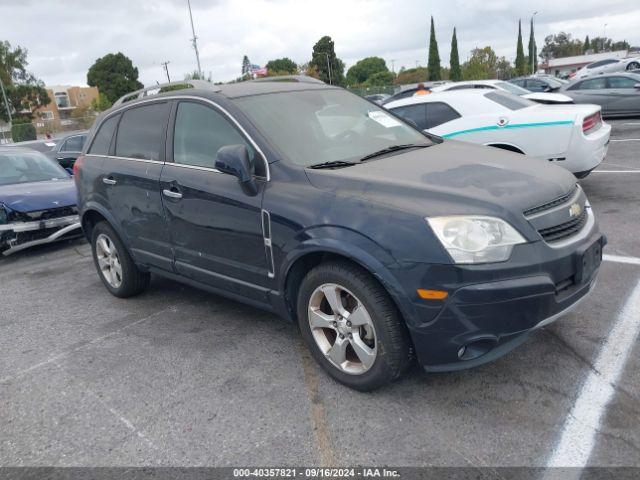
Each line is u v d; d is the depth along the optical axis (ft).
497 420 9.48
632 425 9.05
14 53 247.29
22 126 125.70
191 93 13.64
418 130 14.78
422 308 9.22
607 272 15.37
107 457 9.49
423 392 10.48
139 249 15.30
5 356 13.82
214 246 12.73
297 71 253.65
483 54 258.57
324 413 10.15
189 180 12.96
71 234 24.45
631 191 24.20
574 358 11.13
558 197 10.20
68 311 16.60
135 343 13.83
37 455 9.71
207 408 10.67
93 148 16.94
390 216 9.52
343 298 10.58
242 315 14.94
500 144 23.02
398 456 8.86
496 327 9.09
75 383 12.10
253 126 12.03
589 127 21.94
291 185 11.03
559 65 259.80
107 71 269.44
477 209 9.24
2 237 22.89
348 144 12.68
